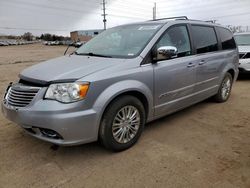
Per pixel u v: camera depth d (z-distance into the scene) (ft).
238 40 31.14
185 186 9.23
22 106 10.64
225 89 19.69
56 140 10.35
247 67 28.35
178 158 11.15
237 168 10.37
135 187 9.20
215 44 17.79
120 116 11.52
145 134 13.70
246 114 17.04
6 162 10.81
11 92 11.32
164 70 13.11
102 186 9.27
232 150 11.91
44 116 10.00
